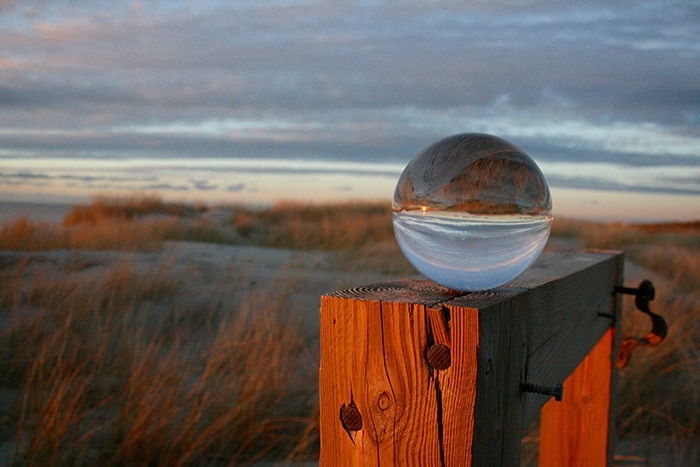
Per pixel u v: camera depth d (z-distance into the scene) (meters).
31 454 2.57
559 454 1.81
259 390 3.26
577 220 17.81
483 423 0.74
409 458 0.77
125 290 5.50
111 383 3.50
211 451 2.88
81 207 14.23
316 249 11.50
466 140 0.86
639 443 3.26
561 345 1.15
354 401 0.80
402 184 0.88
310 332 4.88
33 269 6.47
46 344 3.80
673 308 5.21
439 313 0.74
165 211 15.38
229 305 5.55
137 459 2.69
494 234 0.81
